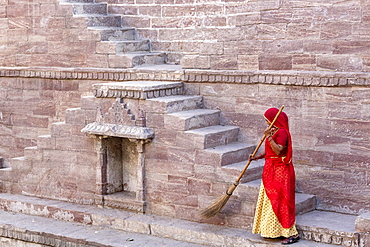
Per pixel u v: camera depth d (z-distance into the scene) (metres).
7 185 13.27
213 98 11.76
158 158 11.25
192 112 11.38
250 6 11.19
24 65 13.73
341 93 10.31
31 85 13.72
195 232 10.45
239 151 10.96
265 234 9.72
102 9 13.72
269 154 9.73
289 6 10.76
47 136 12.70
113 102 11.66
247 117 11.41
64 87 13.29
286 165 9.65
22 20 13.63
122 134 11.33
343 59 10.33
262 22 11.07
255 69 11.24
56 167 12.55
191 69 11.95
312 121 10.65
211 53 11.73
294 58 10.80
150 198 11.43
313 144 10.68
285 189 9.58
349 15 10.20
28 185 12.97
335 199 10.54
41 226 11.69
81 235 11.07
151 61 13.06
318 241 9.68
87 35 12.94
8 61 13.95
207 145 10.83
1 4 13.85
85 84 13.04
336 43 10.37
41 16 13.39
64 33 13.18
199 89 11.88
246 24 11.27
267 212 9.74
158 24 13.41
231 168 10.45
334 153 10.48
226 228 10.48
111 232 11.20
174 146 11.04
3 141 14.31
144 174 11.43
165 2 13.30
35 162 12.82
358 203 10.31
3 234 11.92
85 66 13.04
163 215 11.30
